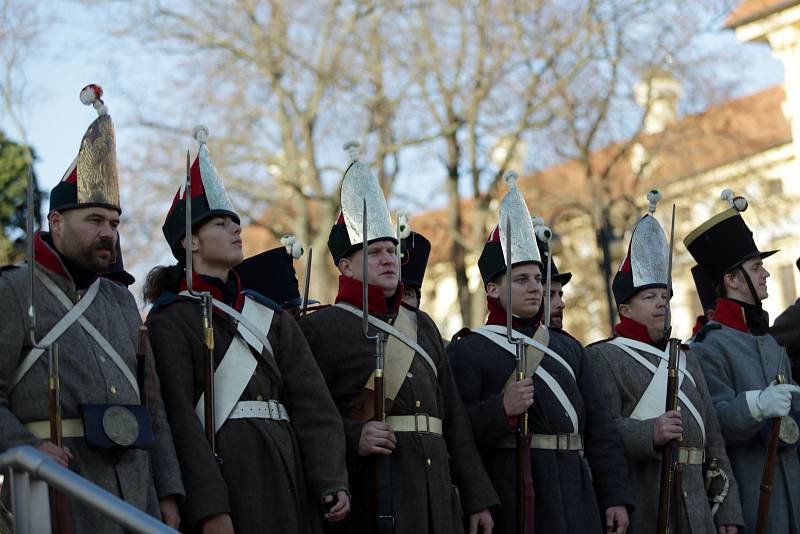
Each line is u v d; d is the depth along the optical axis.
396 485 8.93
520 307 10.06
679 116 34.66
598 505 9.91
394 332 9.24
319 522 8.40
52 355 7.22
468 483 9.30
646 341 10.90
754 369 11.34
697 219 37.06
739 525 10.76
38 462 6.69
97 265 7.77
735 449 11.17
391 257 9.37
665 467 10.10
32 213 7.31
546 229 10.50
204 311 8.12
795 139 37.75
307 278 9.84
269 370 8.41
